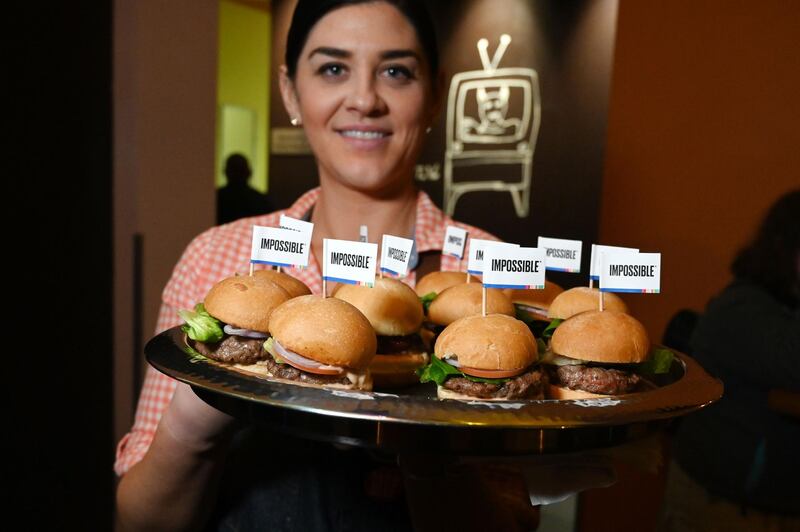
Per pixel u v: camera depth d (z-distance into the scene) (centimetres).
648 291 176
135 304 342
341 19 190
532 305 227
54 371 231
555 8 448
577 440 125
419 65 199
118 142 333
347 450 173
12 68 215
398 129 200
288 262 177
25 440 225
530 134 466
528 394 169
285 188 555
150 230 343
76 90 232
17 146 217
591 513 423
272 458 177
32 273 223
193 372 137
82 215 239
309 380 161
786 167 423
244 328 175
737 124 439
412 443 121
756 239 283
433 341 209
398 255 189
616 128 488
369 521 165
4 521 221
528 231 475
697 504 293
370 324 170
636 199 484
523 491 154
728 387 278
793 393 265
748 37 429
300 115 221
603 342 176
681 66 456
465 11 479
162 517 161
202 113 362
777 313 261
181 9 346
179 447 150
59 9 225
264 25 677
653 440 156
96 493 240
